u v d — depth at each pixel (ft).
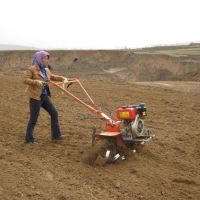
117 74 173.58
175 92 47.62
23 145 23.16
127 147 21.35
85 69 184.65
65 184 16.92
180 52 189.78
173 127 28.12
